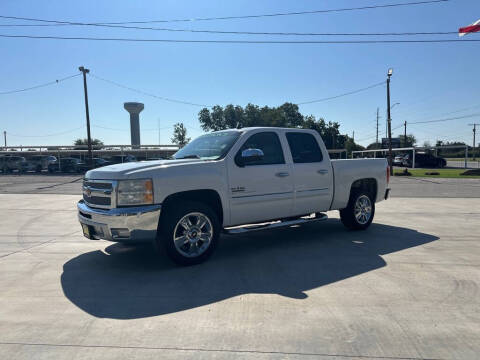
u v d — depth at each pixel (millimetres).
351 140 84562
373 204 7379
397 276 4355
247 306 3510
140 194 4512
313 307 3471
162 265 4934
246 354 2637
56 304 3619
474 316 3260
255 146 5629
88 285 4164
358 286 4027
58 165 37812
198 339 2869
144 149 48406
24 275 4559
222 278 4348
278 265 4863
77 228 7727
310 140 6430
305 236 6738
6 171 38781
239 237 6703
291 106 83312
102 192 4676
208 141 5930
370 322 3148
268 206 5664
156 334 2963
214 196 5160
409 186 18922
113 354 2656
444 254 5344
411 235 6738
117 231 4516
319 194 6328
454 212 9695
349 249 5703
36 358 2615
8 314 3391
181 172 4789
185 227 4789
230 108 76500
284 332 2973
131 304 3596
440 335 2916
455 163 57125
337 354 2635
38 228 7730
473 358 2588
